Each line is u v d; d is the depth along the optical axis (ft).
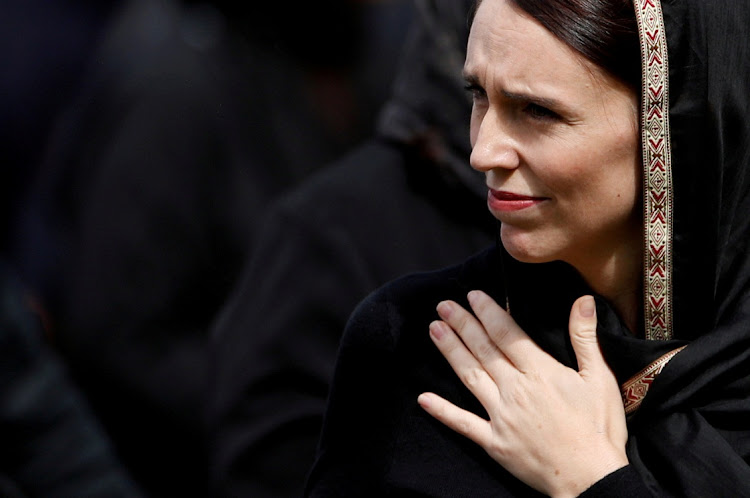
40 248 44.80
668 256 24.25
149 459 40.01
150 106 40.47
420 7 34.65
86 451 31.53
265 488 32.42
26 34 50.16
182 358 39.60
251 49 41.57
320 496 26.48
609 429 24.49
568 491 24.14
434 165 33.45
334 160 42.78
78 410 31.76
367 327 26.48
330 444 26.76
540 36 22.89
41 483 30.86
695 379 24.81
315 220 33.47
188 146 40.24
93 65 43.39
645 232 24.03
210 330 40.50
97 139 42.32
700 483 24.26
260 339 33.17
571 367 25.40
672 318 24.91
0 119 49.80
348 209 33.47
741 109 23.81
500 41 23.15
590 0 22.91
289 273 33.32
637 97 23.39
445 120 33.47
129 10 43.29
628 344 24.79
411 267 33.04
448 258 33.22
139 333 39.55
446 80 33.50
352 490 26.21
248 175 40.70
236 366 33.32
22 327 31.19
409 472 25.73
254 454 32.55
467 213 33.40
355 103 44.93
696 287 24.63
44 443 30.94
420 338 26.43
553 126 23.18
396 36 49.19
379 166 34.14
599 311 25.21
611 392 24.82
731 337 24.64
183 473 40.09
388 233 33.27
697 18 23.30
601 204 23.72
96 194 40.37
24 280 45.06
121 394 39.63
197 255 40.19
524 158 23.38
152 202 39.86
